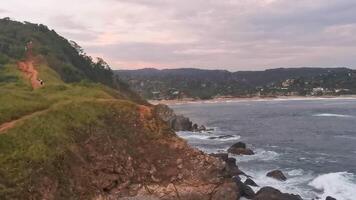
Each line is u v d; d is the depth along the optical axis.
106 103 57.09
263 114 190.00
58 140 46.16
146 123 56.12
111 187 47.81
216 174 51.00
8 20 140.75
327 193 55.31
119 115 56.16
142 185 49.50
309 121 149.00
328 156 80.31
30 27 136.00
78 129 50.16
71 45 141.38
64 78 97.62
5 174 38.75
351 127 127.75
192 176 50.75
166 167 51.56
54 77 86.88
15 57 102.88
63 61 111.44
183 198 49.75
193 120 166.75
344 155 81.38
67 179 43.50
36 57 103.00
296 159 77.12
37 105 55.66
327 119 155.62
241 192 53.47
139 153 52.62
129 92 146.12
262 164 72.69
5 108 52.06
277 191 52.59
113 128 54.06
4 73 86.75
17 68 93.38
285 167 70.38
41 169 41.41
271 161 75.38
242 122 153.25
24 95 60.62
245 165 71.88
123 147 52.19
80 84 82.94
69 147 46.59
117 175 48.84
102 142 50.88
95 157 49.00
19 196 37.62
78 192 43.75
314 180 60.97
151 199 49.03
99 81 128.25
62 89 70.31
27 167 40.59
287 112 197.88
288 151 85.88
